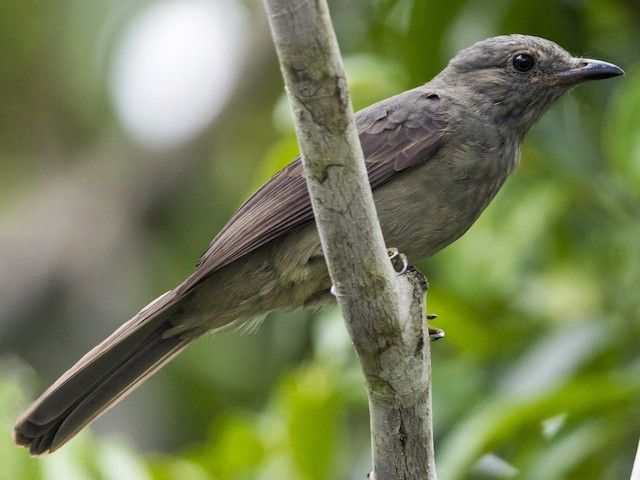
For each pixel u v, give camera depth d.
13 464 10.62
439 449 12.05
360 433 13.70
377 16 13.71
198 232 16.53
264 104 17.20
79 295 17.09
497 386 12.08
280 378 13.98
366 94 13.14
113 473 10.93
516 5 13.12
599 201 12.50
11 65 17.06
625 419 11.35
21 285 17.05
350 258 8.38
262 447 12.19
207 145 17.17
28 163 17.98
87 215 17.45
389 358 8.69
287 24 7.63
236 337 15.35
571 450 11.32
